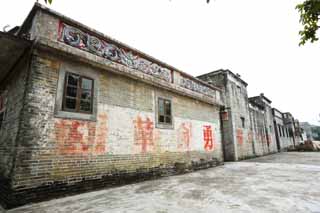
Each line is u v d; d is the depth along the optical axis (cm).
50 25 467
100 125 538
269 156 1566
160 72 761
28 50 454
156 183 577
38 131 423
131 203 382
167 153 729
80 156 482
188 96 895
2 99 630
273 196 412
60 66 486
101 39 572
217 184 545
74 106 495
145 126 667
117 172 552
